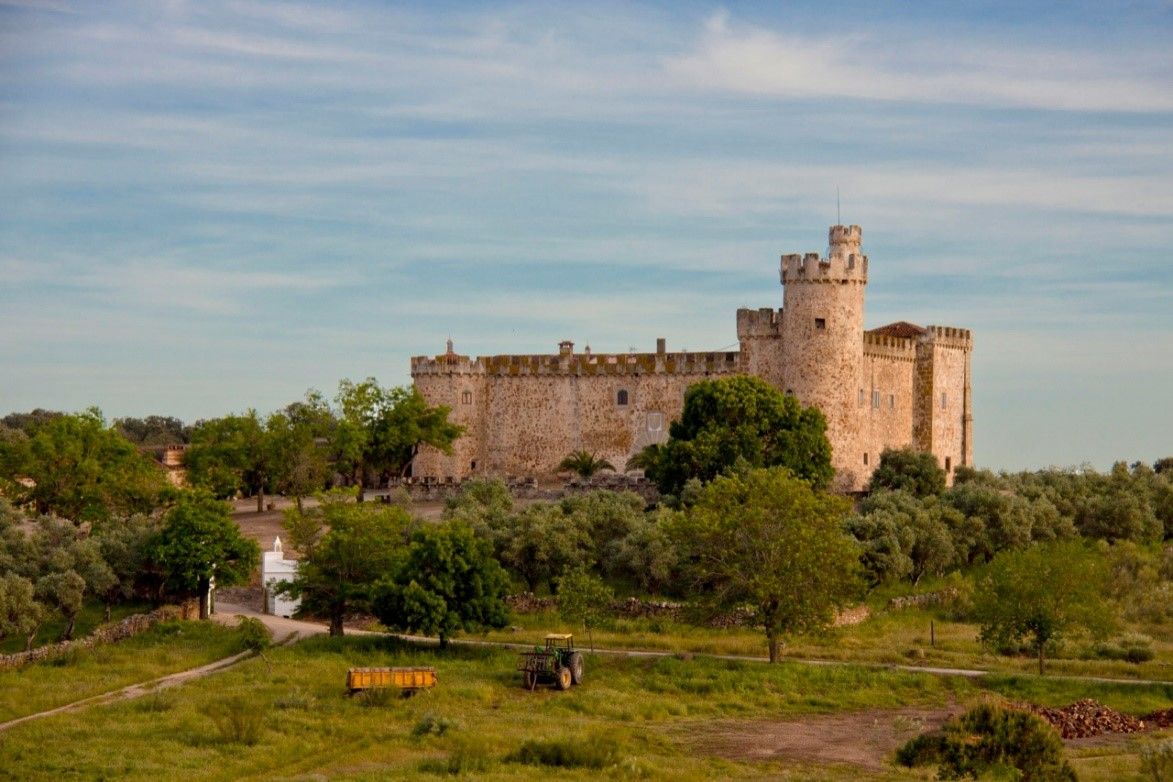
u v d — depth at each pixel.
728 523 93.75
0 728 70.69
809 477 132.38
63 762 63.75
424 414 154.75
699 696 83.69
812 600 90.88
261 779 62.38
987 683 85.69
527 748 66.19
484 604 92.38
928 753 67.88
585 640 97.75
